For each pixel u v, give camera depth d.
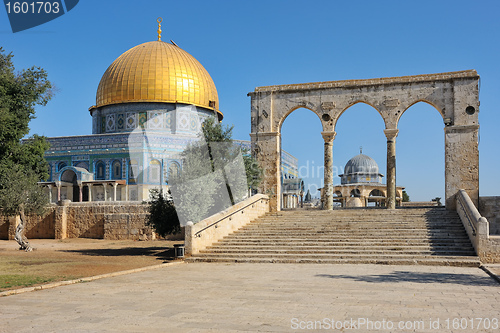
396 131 33.75
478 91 32.41
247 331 9.37
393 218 29.14
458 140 32.38
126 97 64.38
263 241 26.78
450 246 24.08
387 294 13.83
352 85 34.91
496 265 20.97
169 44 69.81
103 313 11.30
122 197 57.84
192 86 65.56
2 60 36.34
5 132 34.22
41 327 9.88
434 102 33.22
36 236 45.62
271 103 36.50
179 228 29.41
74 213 44.53
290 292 14.34
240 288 15.28
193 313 11.20
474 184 31.80
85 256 28.25
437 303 12.32
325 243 25.52
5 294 14.30
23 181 34.19
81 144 61.50
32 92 36.44
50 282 16.73
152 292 14.60
